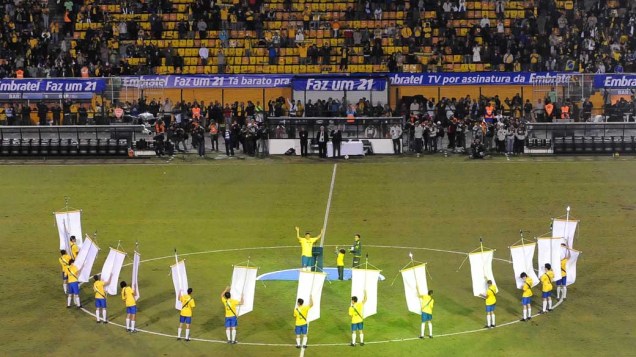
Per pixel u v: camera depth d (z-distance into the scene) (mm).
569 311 54094
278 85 102625
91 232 69750
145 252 65375
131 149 93562
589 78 100125
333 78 101812
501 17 111750
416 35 108688
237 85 103250
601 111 99375
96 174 86750
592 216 72562
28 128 93562
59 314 54156
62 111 98312
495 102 100438
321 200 77688
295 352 48438
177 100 105438
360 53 107938
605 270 61000
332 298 56469
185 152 95688
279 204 76750
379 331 51250
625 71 106312
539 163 89500
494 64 106375
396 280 59469
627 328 51312
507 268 61625
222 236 68812
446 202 76750
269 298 56438
